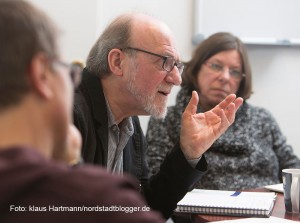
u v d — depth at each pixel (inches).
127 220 18.7
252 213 44.3
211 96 82.7
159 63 51.8
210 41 83.6
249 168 79.1
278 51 104.4
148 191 53.8
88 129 47.6
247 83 84.4
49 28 20.6
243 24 102.9
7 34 19.4
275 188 58.9
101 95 50.3
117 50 51.2
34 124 19.8
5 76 19.2
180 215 47.7
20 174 17.7
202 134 52.7
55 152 21.4
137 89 51.5
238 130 81.4
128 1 98.1
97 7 87.5
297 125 104.4
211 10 101.7
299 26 104.2
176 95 90.0
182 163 52.2
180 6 100.7
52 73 20.4
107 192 18.9
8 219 18.0
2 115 19.3
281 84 104.6
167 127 78.4
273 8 103.7
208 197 50.6
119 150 53.4
